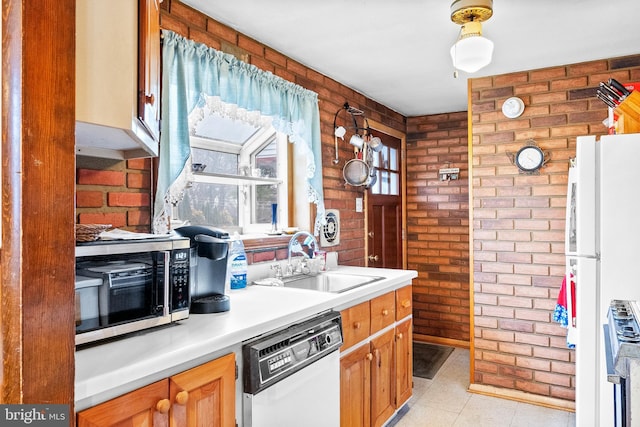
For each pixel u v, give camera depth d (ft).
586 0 6.40
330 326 5.89
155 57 4.58
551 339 9.44
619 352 3.38
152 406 3.65
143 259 4.25
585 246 6.12
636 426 3.29
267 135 8.92
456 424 8.54
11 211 2.21
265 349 4.76
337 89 10.31
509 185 9.90
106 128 3.56
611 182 5.86
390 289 8.18
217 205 7.98
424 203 14.02
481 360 10.16
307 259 8.57
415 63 9.11
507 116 9.84
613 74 8.91
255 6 6.55
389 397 7.99
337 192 10.26
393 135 13.30
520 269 9.78
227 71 6.84
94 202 5.32
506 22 7.15
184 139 6.07
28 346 2.22
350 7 6.57
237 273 6.79
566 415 8.93
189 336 4.22
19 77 2.21
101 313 3.89
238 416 4.56
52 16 2.34
